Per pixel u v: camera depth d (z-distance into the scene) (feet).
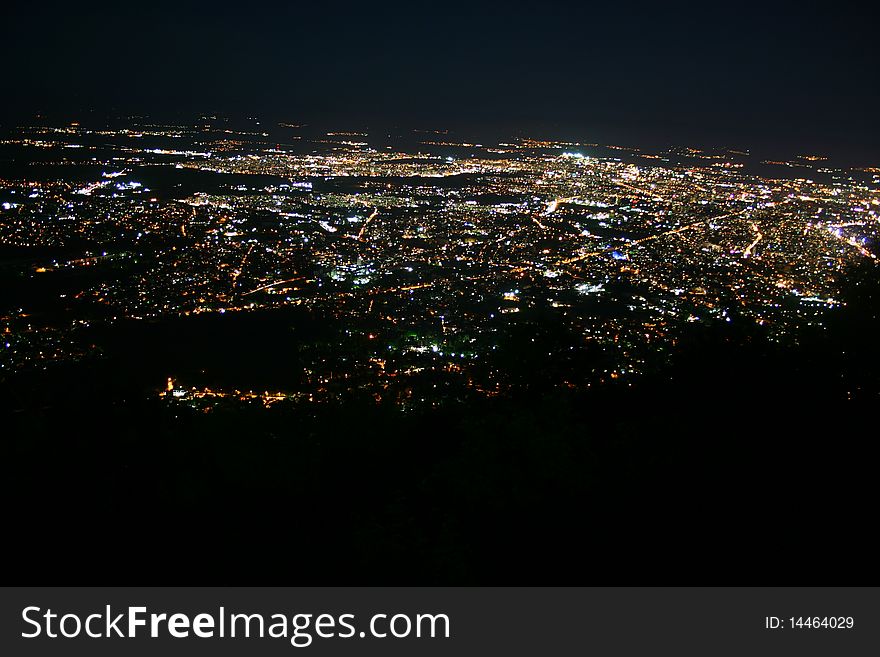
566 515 15.24
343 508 17.33
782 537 14.30
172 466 18.12
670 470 16.40
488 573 13.89
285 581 13.80
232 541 15.33
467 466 16.55
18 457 17.37
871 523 14.71
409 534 14.85
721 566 13.62
